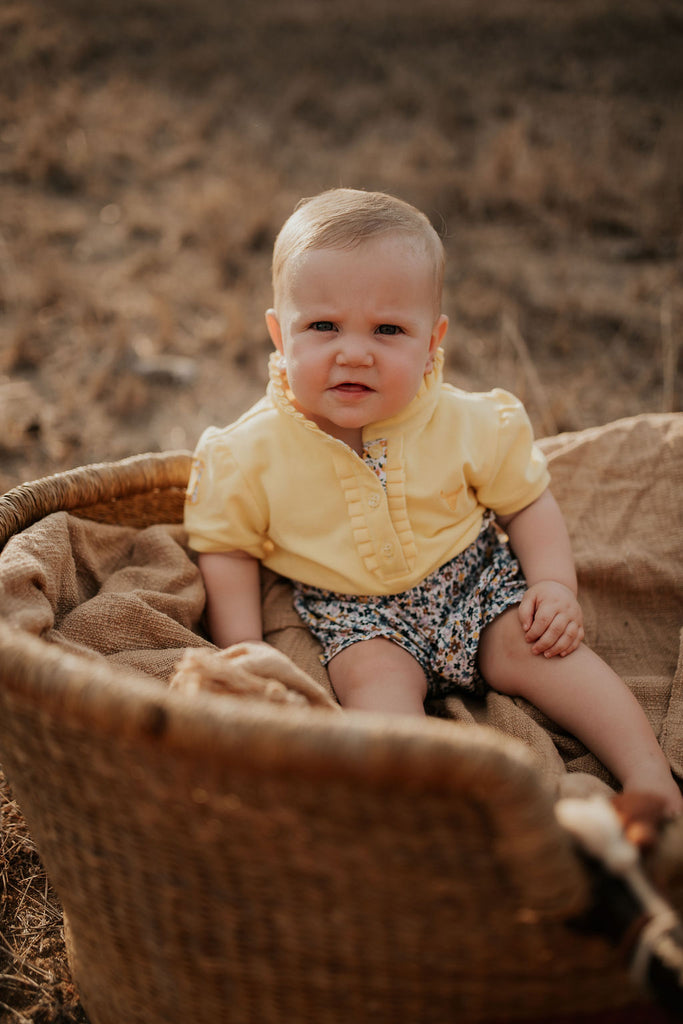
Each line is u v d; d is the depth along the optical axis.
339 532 1.97
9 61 7.31
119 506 2.19
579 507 2.32
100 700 1.06
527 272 4.81
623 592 2.19
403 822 1.03
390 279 1.80
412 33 8.54
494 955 1.14
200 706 1.03
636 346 4.13
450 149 6.12
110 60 7.73
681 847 1.10
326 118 6.88
